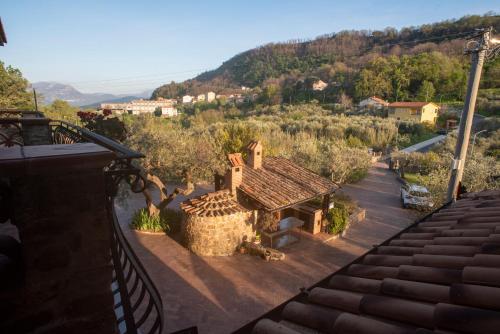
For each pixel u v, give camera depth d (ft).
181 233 39.78
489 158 59.11
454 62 214.28
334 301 9.02
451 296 7.45
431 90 196.95
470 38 27.43
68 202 5.55
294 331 7.70
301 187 44.80
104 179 5.85
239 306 27.37
